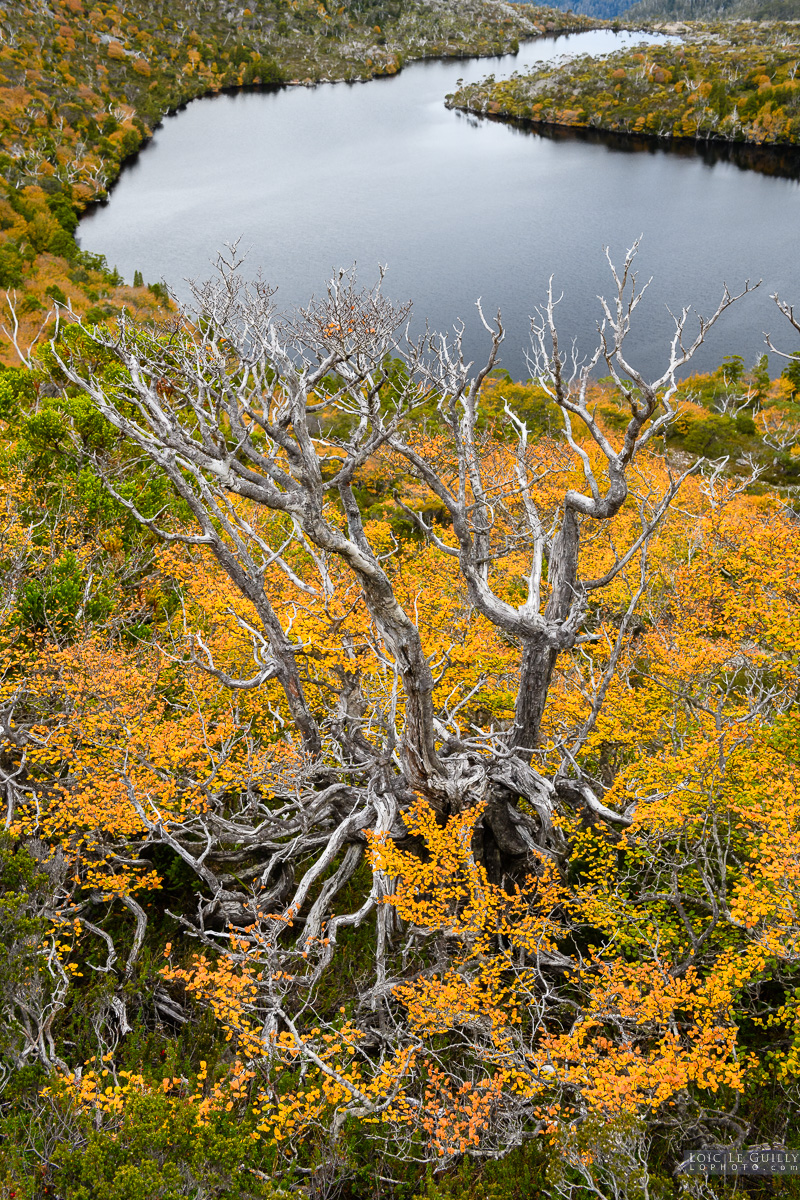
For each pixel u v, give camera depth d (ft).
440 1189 28.27
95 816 36.86
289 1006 36.17
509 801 40.93
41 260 236.02
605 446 37.73
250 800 42.98
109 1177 20.76
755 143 553.64
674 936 35.42
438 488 37.88
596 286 302.25
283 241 373.61
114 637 58.59
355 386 32.40
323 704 51.29
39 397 93.61
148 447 37.24
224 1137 23.84
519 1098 29.66
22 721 48.19
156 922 41.91
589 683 49.34
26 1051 25.98
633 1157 25.30
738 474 145.89
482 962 32.91
